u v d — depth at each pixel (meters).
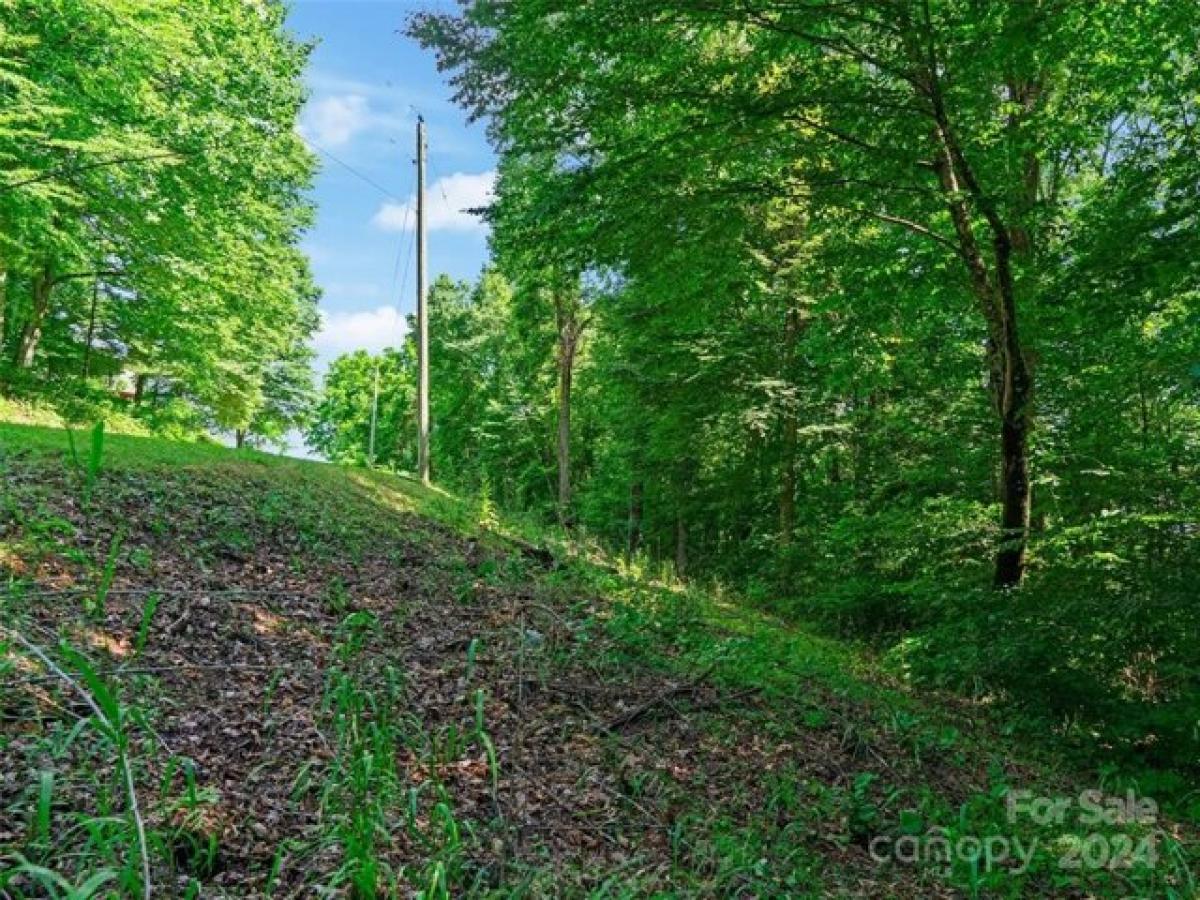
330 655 5.34
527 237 9.29
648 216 8.75
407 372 56.56
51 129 11.38
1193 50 8.12
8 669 3.51
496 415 35.00
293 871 3.05
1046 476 10.94
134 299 19.14
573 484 34.88
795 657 8.66
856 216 10.05
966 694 9.04
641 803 4.37
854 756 5.78
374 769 3.57
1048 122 9.00
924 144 8.76
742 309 17.52
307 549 8.03
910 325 11.45
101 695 2.44
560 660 6.27
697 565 23.61
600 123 8.48
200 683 4.50
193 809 3.03
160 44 12.31
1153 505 8.86
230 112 14.81
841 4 7.35
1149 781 6.50
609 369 19.61
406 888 3.08
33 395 15.98
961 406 13.52
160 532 6.83
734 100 8.03
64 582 5.16
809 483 20.62
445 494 16.56
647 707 5.66
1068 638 7.59
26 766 3.24
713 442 19.27
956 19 7.48
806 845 4.32
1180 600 6.96
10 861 2.67
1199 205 7.52
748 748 5.50
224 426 28.81
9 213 11.86
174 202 13.62
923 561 11.33
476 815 3.83
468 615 7.23
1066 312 8.88
